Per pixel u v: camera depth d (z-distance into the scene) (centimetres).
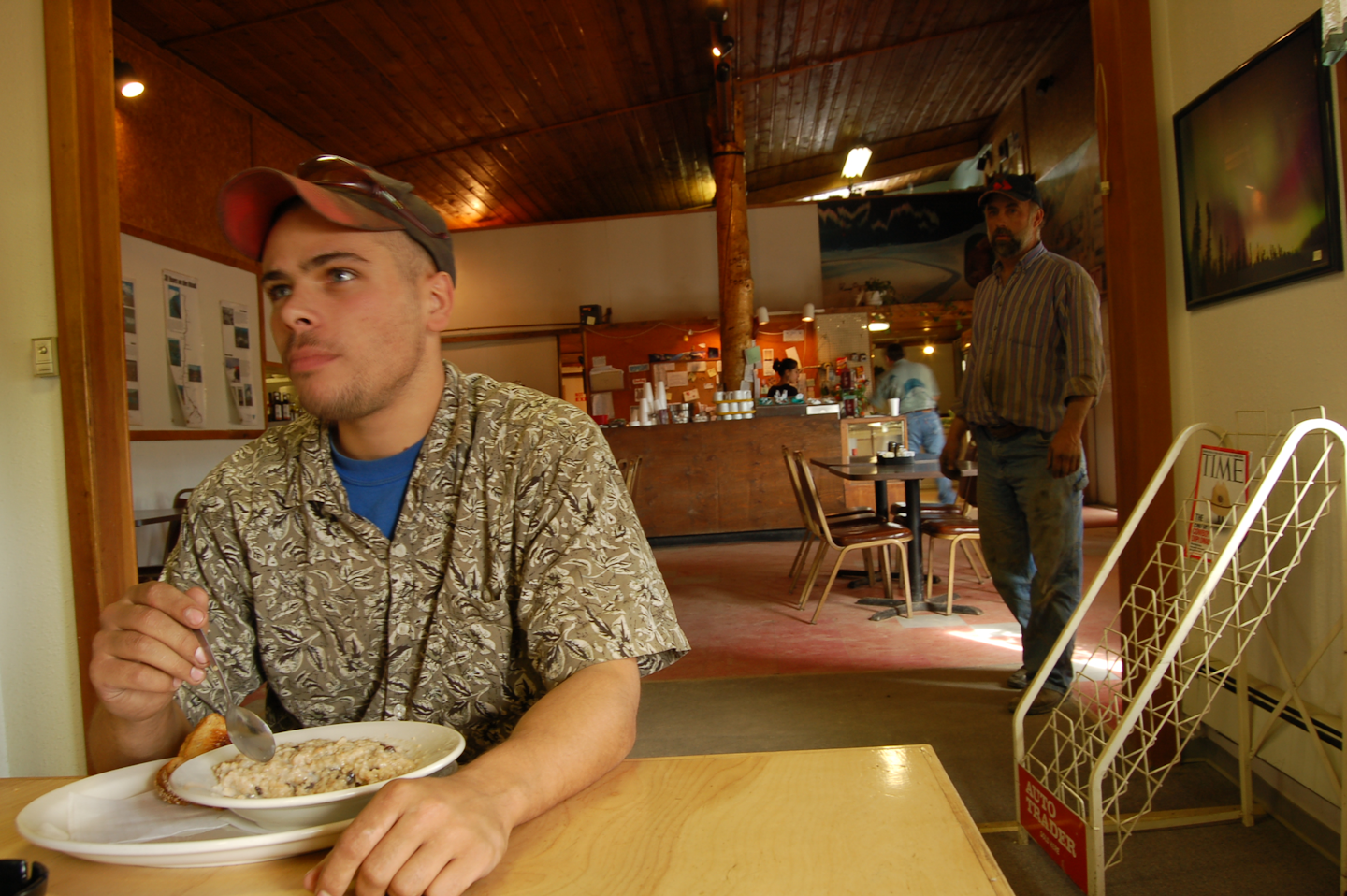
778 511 739
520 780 56
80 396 210
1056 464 250
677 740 262
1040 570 266
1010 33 881
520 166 975
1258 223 184
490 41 688
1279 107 176
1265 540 156
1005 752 234
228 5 557
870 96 1002
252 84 662
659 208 1267
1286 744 183
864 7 779
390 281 77
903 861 51
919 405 755
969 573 534
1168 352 219
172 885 52
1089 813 156
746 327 860
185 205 600
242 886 51
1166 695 215
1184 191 212
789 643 379
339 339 75
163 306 558
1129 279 220
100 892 51
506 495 83
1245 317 193
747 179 1220
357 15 607
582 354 1111
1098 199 802
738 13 740
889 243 1065
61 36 210
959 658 338
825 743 251
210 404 604
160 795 64
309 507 85
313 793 59
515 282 1058
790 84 921
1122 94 219
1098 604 407
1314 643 175
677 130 984
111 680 66
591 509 80
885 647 362
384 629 86
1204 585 148
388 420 83
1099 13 226
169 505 578
